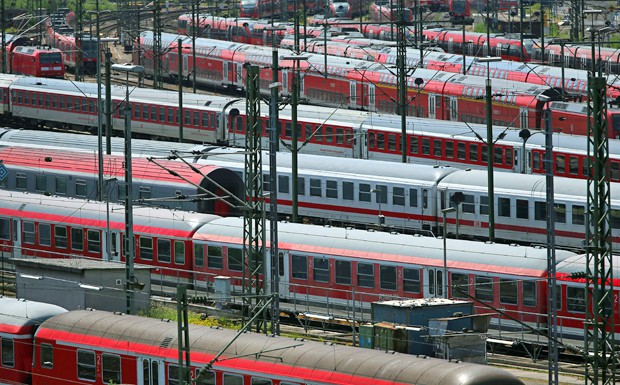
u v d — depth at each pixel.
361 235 186.50
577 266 165.88
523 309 169.75
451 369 123.62
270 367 134.25
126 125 167.00
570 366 162.62
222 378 137.50
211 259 198.25
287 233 191.88
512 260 171.50
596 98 124.81
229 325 172.88
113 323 149.25
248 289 164.12
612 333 128.12
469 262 174.38
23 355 155.62
